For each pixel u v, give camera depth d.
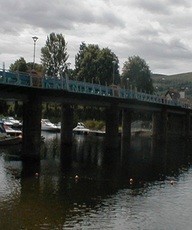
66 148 79.06
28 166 54.16
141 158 69.75
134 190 42.72
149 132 135.00
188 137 131.88
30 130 59.34
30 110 59.44
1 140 75.62
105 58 158.00
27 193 39.12
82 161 62.22
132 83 163.12
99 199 38.06
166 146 95.50
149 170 56.69
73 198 38.00
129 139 107.31
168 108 117.62
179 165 62.81
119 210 34.69
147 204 37.03
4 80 52.06
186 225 31.70
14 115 145.75
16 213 32.62
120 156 71.19
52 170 52.31
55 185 43.22
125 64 166.75
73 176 48.94
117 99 82.69
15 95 57.84
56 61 170.12
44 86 58.81
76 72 172.12
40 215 32.38
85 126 139.38
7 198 36.97
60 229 29.44
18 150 69.25
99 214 33.28
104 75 156.50
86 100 75.81
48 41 170.50
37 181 44.84
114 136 82.38
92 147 83.44
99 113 151.50
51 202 36.22
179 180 49.72
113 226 30.56
